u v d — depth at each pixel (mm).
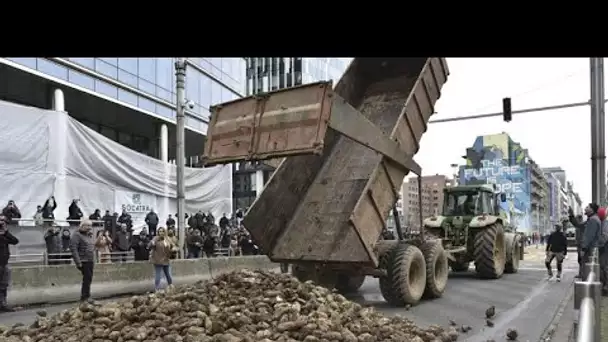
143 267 14453
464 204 16625
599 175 14648
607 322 8156
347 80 12492
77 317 6117
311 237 9977
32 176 16312
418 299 10242
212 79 35312
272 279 7176
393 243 10508
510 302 10852
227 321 5500
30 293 11703
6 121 15617
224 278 7180
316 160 11094
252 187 54906
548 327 8211
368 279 15070
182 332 5285
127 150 20969
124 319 5742
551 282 14727
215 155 8562
